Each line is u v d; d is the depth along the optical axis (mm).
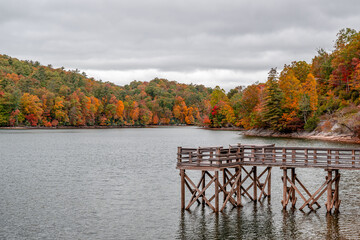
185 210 29703
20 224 26672
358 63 94312
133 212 29438
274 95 113812
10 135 132500
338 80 104188
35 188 38219
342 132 87500
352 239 23016
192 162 29516
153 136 133875
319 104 105938
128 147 86688
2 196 34750
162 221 27109
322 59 129125
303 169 47062
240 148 30281
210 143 93875
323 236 23625
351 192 34281
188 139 113562
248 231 24844
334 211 28594
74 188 38188
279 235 24047
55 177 44500
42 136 128250
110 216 28453
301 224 25922
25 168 51781
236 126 177375
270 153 29312
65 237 24156
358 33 109500
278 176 42906
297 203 31250
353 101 94062
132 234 24609
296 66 137625
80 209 30375
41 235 24516
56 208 30688
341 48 115812
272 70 115688
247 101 146125
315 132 98000
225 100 198500
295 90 111312
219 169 27500
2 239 23812
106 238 23953
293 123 106688
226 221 26875
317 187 36750
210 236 24125
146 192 36219
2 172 48219
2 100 179000
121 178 43625
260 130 122188
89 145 92688
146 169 50469
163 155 68500
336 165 27016
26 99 185625
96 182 41281
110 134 148875
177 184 39938
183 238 23859
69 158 63969
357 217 27156
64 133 152625
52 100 197500
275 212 28719
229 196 29250
